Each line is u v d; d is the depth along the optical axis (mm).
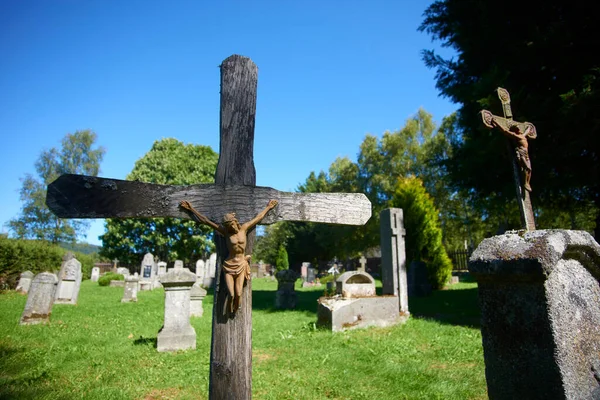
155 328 9859
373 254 44156
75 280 16016
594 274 3068
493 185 12789
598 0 9156
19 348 7301
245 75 3207
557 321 2488
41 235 40219
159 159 37344
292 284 14352
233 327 2822
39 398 4594
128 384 5262
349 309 9125
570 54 9734
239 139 3121
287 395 4754
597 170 9922
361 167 38844
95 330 9508
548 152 9742
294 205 3240
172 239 35312
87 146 42500
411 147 35438
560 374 2398
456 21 13430
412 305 13578
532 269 2500
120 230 34781
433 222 18969
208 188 3027
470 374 5344
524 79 11039
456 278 22875
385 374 5426
